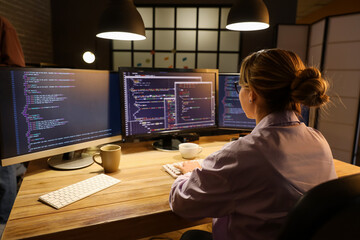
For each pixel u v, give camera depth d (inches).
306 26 154.1
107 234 29.8
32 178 40.6
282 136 25.2
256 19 74.0
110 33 76.7
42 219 29.7
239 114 64.2
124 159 50.0
